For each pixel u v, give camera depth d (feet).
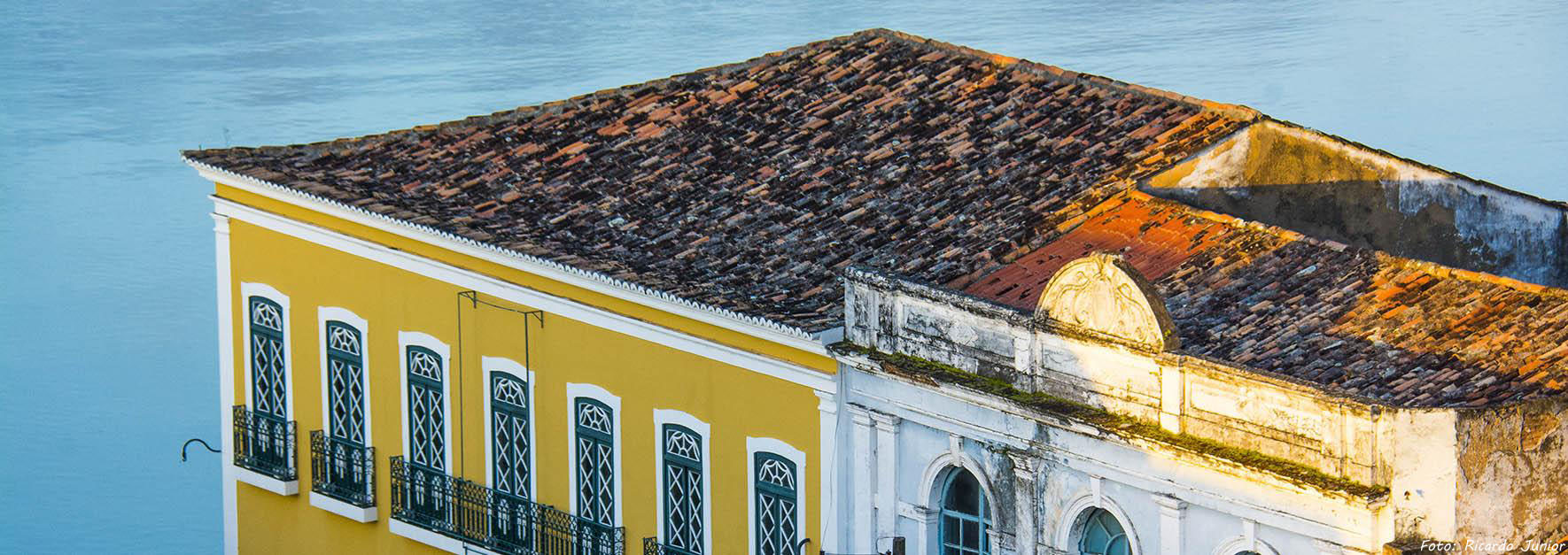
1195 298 80.43
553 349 91.76
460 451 96.63
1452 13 191.01
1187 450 70.54
